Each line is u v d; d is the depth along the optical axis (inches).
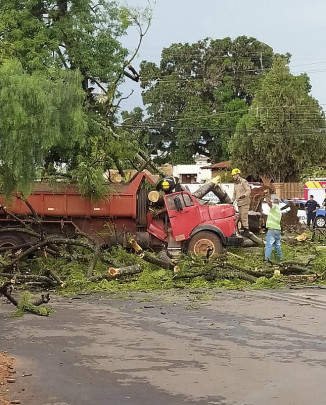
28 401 289.6
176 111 2925.7
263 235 994.7
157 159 2930.6
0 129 487.8
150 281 649.0
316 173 2159.2
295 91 2311.8
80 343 405.7
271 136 2281.0
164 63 3014.3
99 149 858.1
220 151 2874.0
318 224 1507.1
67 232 821.2
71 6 1109.7
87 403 286.7
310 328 446.3
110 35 1098.7
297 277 681.0
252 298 581.6
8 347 395.5
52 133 498.9
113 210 820.0
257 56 2999.5
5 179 515.5
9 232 781.9
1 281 623.5
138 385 313.6
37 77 520.1
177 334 430.9
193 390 304.8
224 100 2893.7
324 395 296.0
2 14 1066.1
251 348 389.1
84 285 627.5
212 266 675.4
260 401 287.7
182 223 814.5
